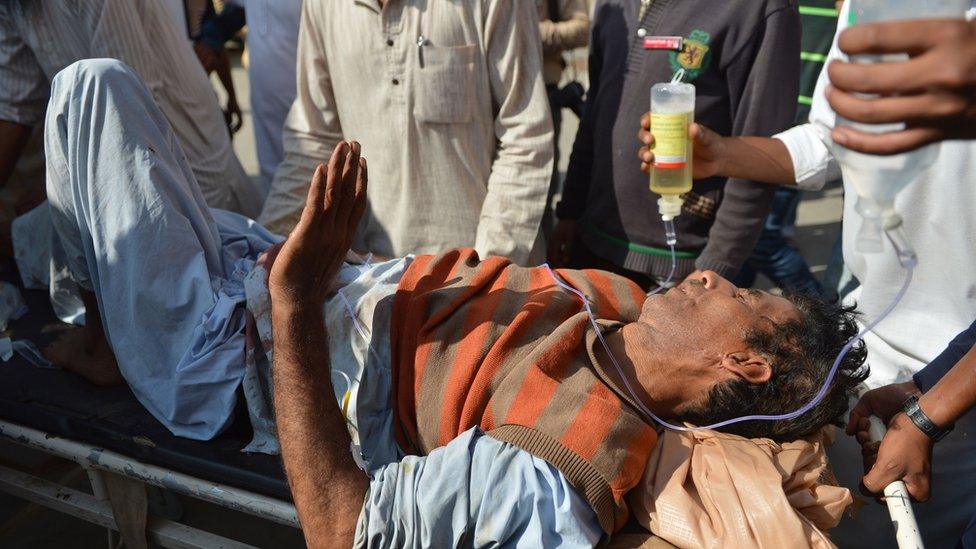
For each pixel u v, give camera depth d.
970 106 1.17
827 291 3.15
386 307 2.20
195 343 2.25
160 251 2.28
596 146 2.98
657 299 2.09
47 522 2.97
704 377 1.99
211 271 2.44
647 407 2.02
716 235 2.77
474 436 1.83
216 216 2.75
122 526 2.33
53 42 2.87
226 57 4.80
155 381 2.29
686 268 2.93
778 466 1.85
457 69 2.77
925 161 1.37
